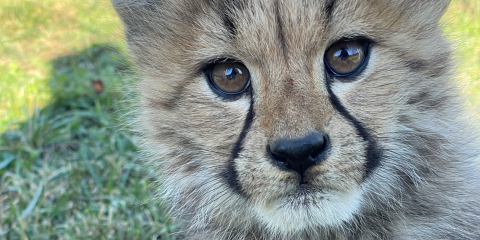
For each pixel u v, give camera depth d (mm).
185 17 579
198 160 595
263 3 555
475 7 1075
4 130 875
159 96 602
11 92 981
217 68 574
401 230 594
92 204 740
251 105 563
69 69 1080
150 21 607
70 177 771
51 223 731
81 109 948
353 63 560
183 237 671
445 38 598
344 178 554
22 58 1172
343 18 555
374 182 573
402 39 566
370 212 591
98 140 844
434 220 596
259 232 607
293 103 546
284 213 562
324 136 547
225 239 618
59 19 1404
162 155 613
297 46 552
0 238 710
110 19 691
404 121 574
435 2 585
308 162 547
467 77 637
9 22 1381
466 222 604
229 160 576
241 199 583
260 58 556
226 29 565
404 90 570
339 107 555
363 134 560
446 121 595
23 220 715
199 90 582
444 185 599
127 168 780
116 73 982
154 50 603
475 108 641
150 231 713
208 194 596
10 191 764
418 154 586
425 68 578
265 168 555
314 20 550
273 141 546
